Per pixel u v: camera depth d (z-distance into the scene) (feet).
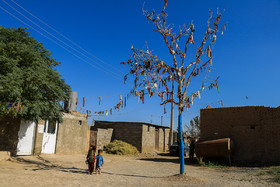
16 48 40.40
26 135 52.80
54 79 46.70
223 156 49.60
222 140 50.06
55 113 47.88
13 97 37.68
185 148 83.92
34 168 37.32
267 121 49.29
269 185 27.50
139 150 88.69
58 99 46.52
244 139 51.21
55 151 61.98
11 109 35.73
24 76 39.06
